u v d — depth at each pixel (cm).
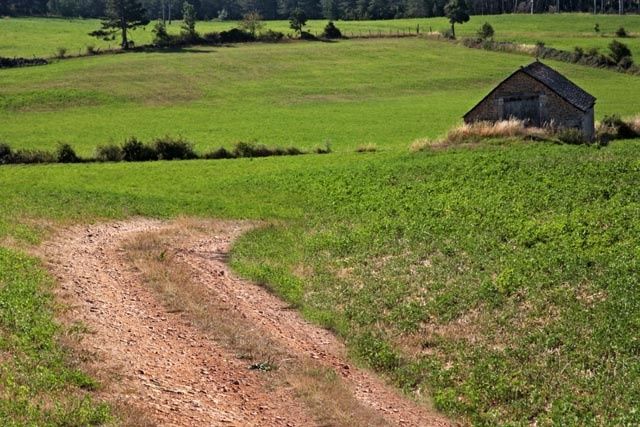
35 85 11612
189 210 4712
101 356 2084
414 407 2136
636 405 1992
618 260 2870
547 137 5841
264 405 1956
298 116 9812
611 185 3934
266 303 2944
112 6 15262
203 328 2492
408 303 2838
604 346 2292
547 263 2958
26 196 4772
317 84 12319
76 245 3488
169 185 5578
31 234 3466
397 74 13075
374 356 2452
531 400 2091
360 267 3316
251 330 2567
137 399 1830
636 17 18962
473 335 2530
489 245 3316
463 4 17112
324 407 1967
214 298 2895
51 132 8794
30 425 1546
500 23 18962
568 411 2009
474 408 2103
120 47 15375
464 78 12744
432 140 6350
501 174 4606
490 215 3728
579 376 2172
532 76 6381
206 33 16425
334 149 7156
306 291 3094
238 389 2042
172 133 8619
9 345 2009
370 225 3934
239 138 8194
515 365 2284
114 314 2516
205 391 1988
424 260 3303
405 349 2492
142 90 11631
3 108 10412
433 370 2331
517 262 3023
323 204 4756
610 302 2539
